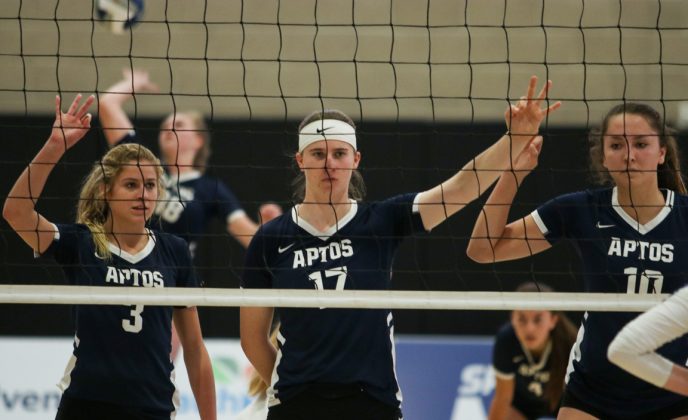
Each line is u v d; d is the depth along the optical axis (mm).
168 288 11180
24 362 20156
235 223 19500
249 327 11883
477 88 23938
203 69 23859
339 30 24156
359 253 11398
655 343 9258
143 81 20625
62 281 21875
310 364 11062
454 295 11234
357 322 11172
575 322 21531
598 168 12430
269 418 11305
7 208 11500
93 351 11344
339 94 23875
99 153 21672
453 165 22547
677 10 24125
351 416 10953
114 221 11797
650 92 23859
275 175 22469
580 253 11773
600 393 11352
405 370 20422
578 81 23875
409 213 11648
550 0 24219
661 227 11352
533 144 11641
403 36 24141
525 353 17828
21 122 22672
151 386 11414
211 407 12320
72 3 23797
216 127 22641
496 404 18188
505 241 11930
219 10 24094
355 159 11750
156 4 24078
